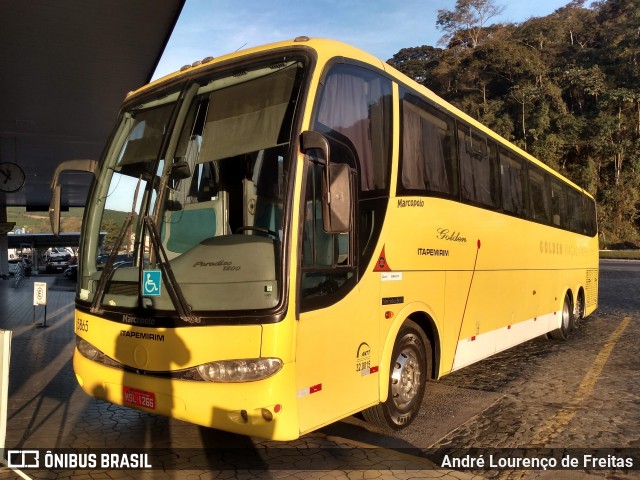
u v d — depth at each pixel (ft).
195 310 12.20
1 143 61.21
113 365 13.73
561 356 29.25
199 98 14.87
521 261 27.43
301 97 12.75
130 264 14.46
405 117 17.10
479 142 23.09
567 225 36.55
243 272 12.12
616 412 18.78
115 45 36.70
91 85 43.68
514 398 20.65
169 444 15.72
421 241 17.42
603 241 194.39
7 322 42.04
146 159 15.25
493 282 23.71
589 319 44.62
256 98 13.66
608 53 239.71
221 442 15.87
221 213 14.61
